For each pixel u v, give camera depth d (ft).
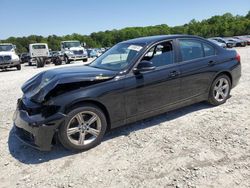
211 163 11.43
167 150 12.79
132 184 10.32
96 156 12.65
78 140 13.00
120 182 10.50
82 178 10.93
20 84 33.86
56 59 87.15
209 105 19.06
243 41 123.13
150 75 14.89
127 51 15.74
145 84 14.67
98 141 13.57
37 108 12.55
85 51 90.27
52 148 13.67
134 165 11.66
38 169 11.80
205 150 12.57
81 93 12.66
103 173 11.19
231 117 16.60
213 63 17.84
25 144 13.92
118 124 14.21
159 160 11.94
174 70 15.83
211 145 13.04
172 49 16.19
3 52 68.49
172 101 16.11
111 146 13.55
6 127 16.96
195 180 10.28
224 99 19.12
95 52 137.49
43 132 12.07
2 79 41.86
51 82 12.84
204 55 17.72
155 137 14.30
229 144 13.03
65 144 12.66
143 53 14.90
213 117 16.74
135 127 15.79
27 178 11.16
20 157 12.98
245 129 14.71
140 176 10.82
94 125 13.53
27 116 12.62
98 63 16.70
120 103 13.94
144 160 12.02
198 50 17.48
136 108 14.61
